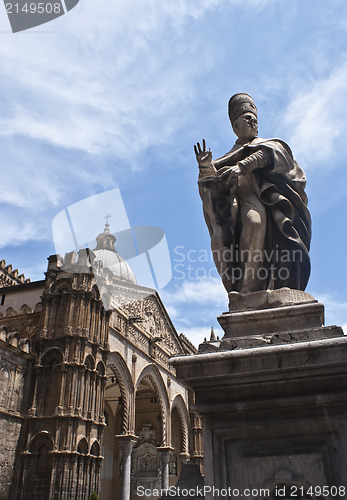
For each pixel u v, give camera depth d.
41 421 25.50
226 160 4.45
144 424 48.41
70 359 27.61
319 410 2.89
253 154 4.18
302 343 2.94
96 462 27.03
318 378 2.92
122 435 34.12
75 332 28.39
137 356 39.06
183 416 49.50
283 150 4.41
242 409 3.01
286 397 2.94
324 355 2.88
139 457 45.84
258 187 4.20
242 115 4.70
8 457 23.70
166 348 47.50
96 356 29.72
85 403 27.30
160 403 43.25
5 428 23.89
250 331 3.50
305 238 4.17
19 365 26.23
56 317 29.42
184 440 48.47
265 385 3.01
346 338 2.87
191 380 3.13
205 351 3.30
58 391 26.30
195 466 3.44
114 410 45.66
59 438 24.92
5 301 35.69
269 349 2.99
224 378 3.07
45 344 28.38
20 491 23.47
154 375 42.97
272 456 2.87
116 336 35.38
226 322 3.59
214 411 3.06
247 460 2.91
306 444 2.86
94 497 24.59
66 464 24.11
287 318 3.46
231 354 3.06
